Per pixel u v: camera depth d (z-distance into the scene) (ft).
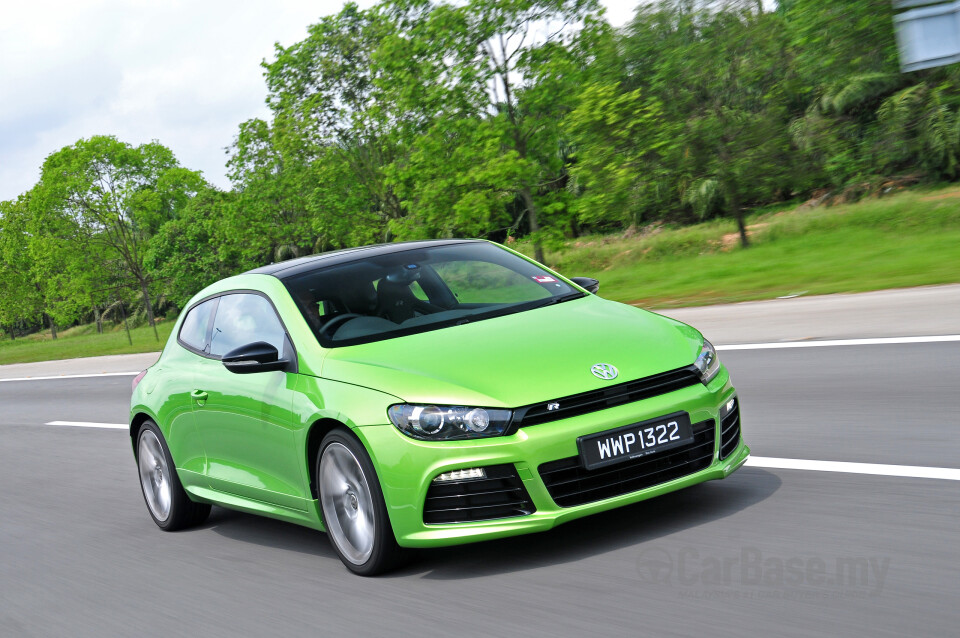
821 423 19.75
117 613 14.38
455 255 17.52
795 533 12.84
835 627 9.66
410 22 85.51
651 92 93.35
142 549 18.37
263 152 144.05
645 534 13.62
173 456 18.81
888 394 21.49
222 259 159.33
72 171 132.16
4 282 240.53
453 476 12.55
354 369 13.94
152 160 198.59
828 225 93.30
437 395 12.85
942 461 15.65
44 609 15.25
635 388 13.06
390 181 89.86
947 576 10.67
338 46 122.72
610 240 143.43
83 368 74.90
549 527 12.39
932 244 57.57
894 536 12.26
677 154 92.17
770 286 50.98
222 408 16.55
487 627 11.16
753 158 93.61
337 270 16.72
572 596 11.68
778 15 98.73
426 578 13.32
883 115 122.62
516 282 16.80
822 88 126.72
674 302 51.90
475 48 82.43
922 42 31.81
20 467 31.53
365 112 116.88
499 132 81.82
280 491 15.51
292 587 14.07
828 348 28.37
